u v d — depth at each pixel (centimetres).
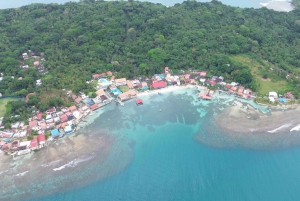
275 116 11431
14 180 8956
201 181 8981
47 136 10481
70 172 9244
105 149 10125
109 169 9375
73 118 11462
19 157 9744
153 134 10794
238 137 10506
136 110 12081
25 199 8388
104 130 10994
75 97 12469
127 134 10806
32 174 9150
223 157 9738
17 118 11112
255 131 10731
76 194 8550
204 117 11575
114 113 11919
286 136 10469
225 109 11944
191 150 10038
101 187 8781
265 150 9944
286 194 8556
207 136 10619
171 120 11500
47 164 9494
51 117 11381
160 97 12825
